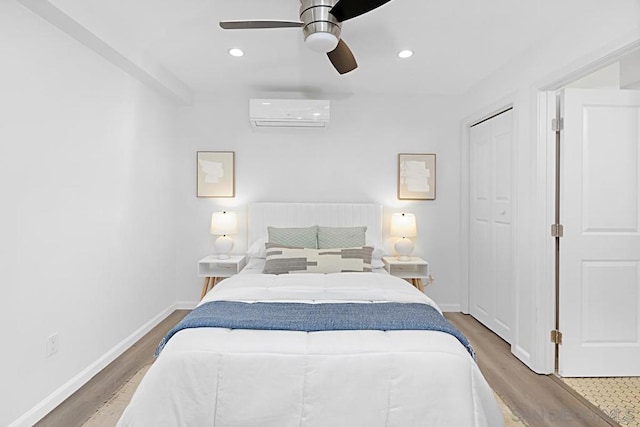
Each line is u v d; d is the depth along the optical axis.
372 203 4.21
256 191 4.21
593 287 2.66
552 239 2.72
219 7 2.35
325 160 4.21
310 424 1.64
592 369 2.67
